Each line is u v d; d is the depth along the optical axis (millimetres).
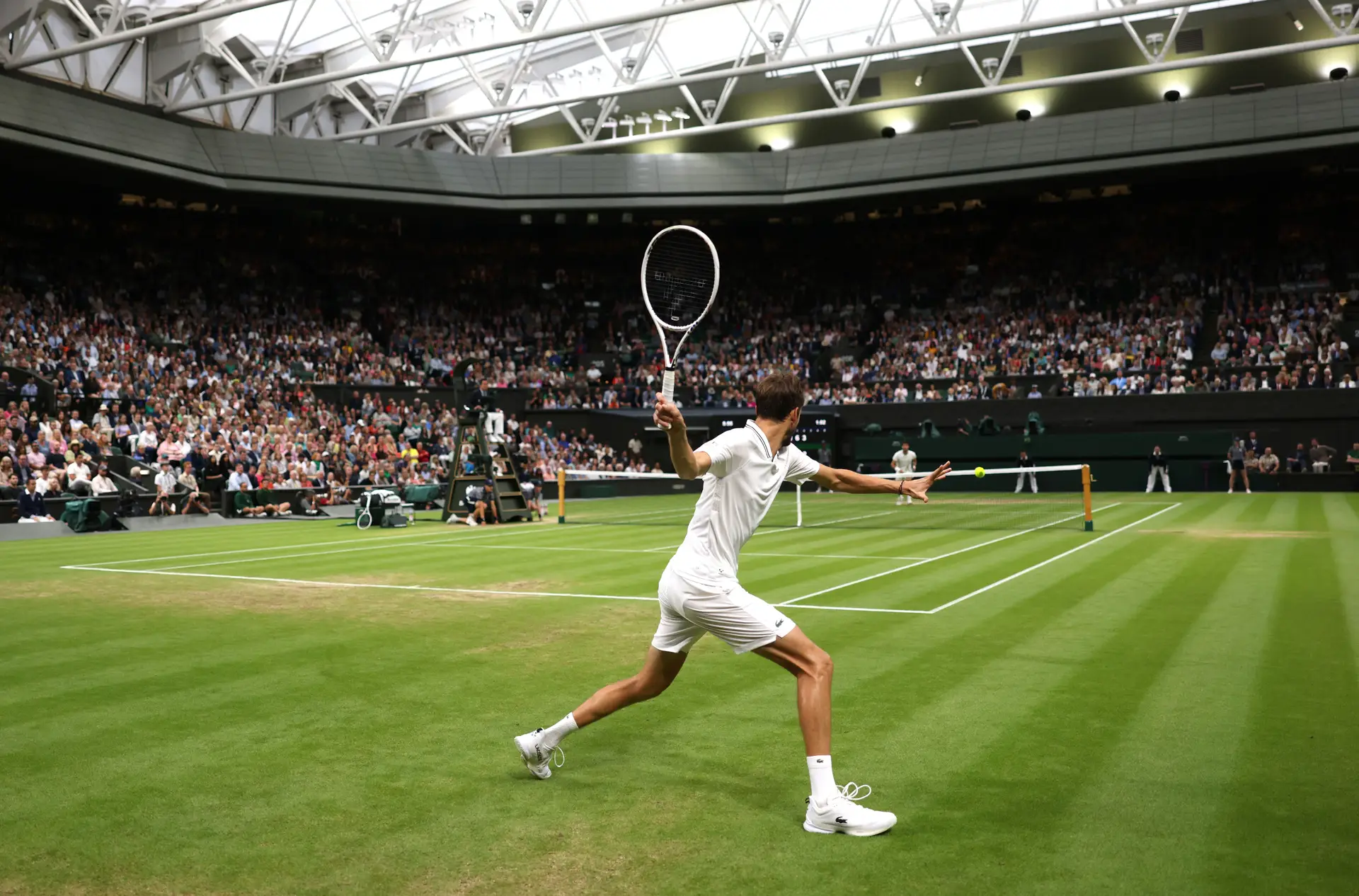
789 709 6297
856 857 3996
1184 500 29375
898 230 48438
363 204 42219
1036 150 40250
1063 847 4078
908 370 43594
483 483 25047
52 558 16312
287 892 3707
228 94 35031
